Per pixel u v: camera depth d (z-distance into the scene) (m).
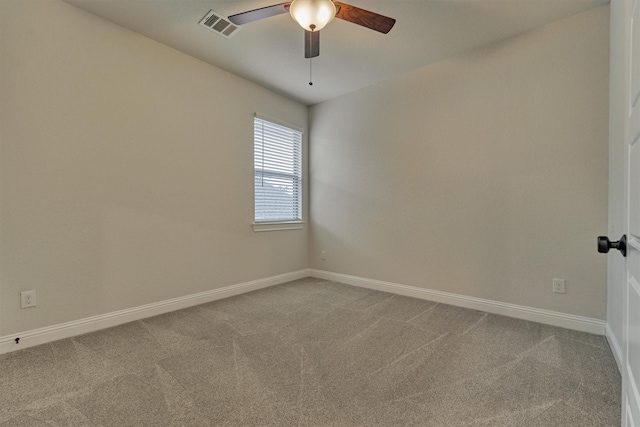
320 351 2.04
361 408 1.46
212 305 3.03
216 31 2.59
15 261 2.05
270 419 1.38
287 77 3.44
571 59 2.40
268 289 3.64
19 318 2.06
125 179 2.56
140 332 2.35
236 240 3.42
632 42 0.93
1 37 1.98
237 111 3.41
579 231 2.38
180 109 2.91
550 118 2.49
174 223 2.88
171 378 1.71
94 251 2.39
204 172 3.11
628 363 0.96
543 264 2.54
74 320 2.29
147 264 2.70
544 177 2.53
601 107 2.29
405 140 3.36
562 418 1.38
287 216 4.04
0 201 1.99
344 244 3.93
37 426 1.33
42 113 2.14
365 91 3.69
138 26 2.53
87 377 1.71
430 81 3.15
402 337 2.27
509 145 2.69
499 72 2.73
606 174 2.27
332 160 4.04
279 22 2.46
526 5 2.26
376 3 2.23
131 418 1.38
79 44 2.30
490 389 1.60
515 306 2.68
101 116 2.42
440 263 3.13
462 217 2.98
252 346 2.11
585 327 2.36
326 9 1.86
